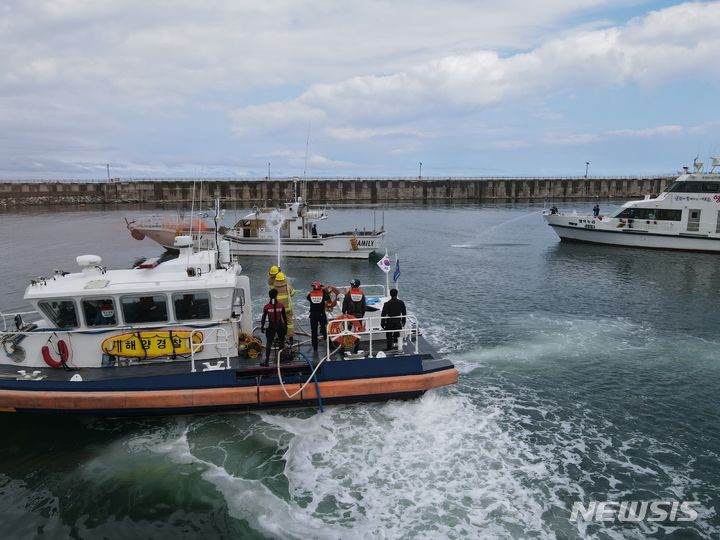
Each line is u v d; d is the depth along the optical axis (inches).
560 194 4247.0
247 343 424.5
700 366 568.4
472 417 431.8
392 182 4104.3
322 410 416.2
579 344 641.0
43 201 3521.2
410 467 353.7
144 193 3730.3
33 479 346.0
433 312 802.2
